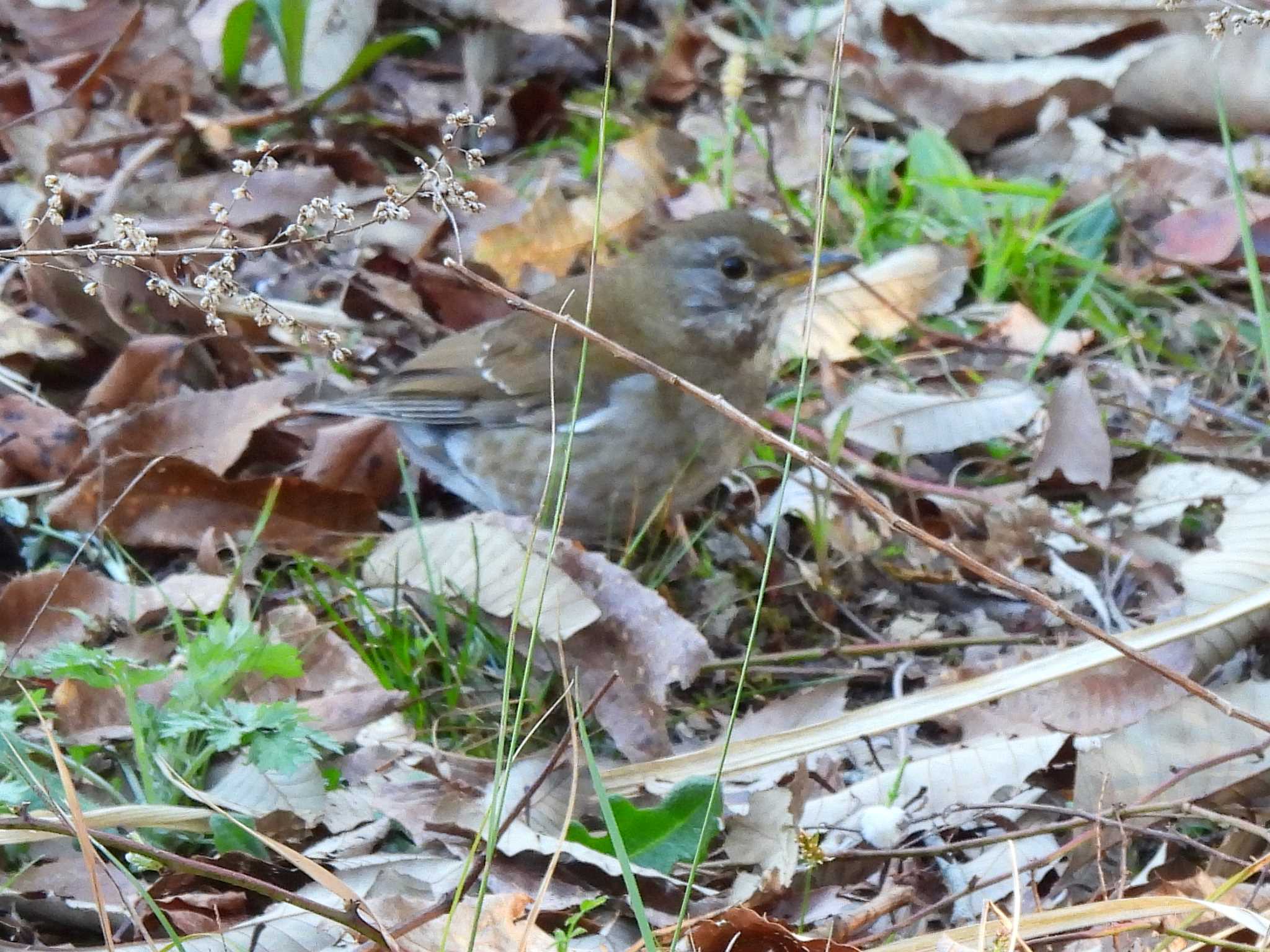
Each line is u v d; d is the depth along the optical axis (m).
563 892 6.75
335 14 14.45
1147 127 14.95
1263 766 7.33
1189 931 6.07
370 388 10.40
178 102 13.94
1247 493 10.38
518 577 8.73
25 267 6.55
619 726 8.21
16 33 14.88
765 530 10.48
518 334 10.25
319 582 9.55
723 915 5.89
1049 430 10.85
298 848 6.98
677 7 15.94
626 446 10.00
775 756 7.62
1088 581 9.87
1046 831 6.81
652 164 13.48
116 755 7.41
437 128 14.12
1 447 9.88
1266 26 6.93
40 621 8.64
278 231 12.34
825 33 16.22
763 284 10.30
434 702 8.55
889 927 6.56
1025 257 12.79
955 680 8.81
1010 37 15.40
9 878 6.52
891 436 10.90
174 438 9.97
